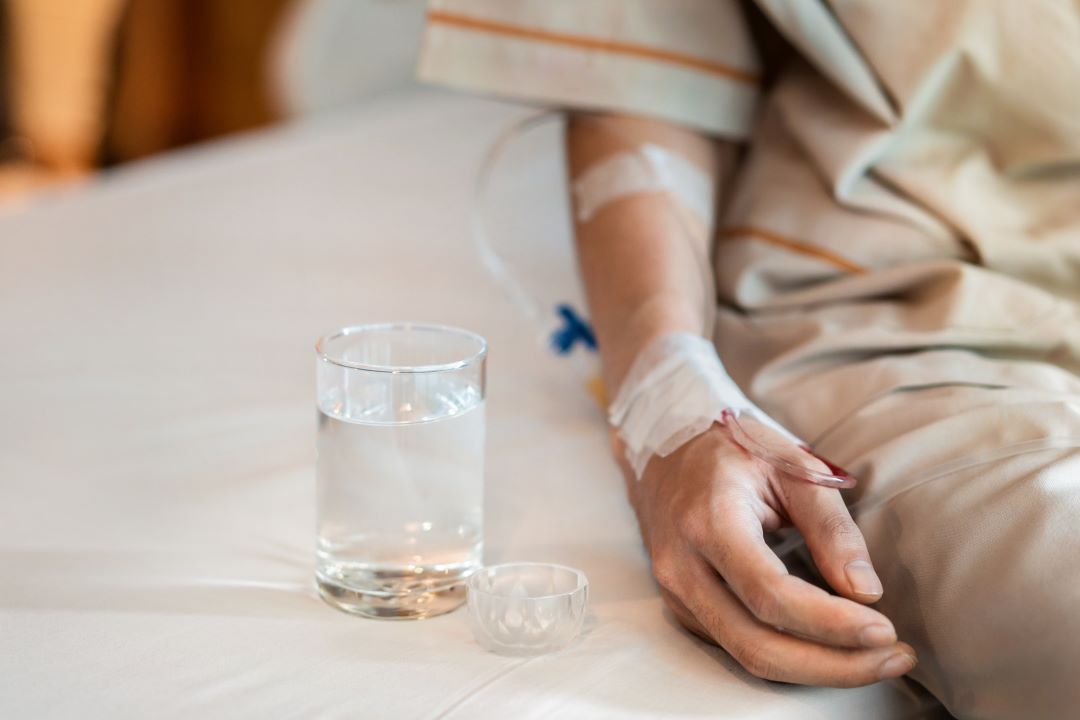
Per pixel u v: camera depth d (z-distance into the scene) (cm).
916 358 74
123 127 262
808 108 86
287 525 75
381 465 65
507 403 91
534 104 94
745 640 61
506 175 151
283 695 60
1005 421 67
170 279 116
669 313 77
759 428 68
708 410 69
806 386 75
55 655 63
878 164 83
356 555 66
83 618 66
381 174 158
